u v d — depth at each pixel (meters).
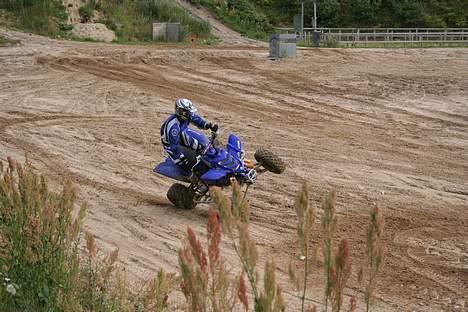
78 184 18.73
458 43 72.69
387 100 34.50
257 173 15.94
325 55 54.03
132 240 14.30
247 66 46.69
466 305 11.23
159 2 77.44
